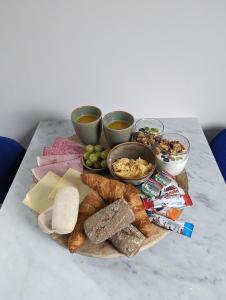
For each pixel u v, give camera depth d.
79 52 0.99
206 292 0.65
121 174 0.81
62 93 1.11
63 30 0.94
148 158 0.86
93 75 1.05
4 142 1.08
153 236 0.73
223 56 0.98
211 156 1.00
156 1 0.87
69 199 0.72
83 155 0.93
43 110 1.17
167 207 0.78
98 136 0.97
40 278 0.68
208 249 0.73
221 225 0.78
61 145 0.99
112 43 0.96
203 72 1.03
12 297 0.65
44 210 0.78
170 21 0.91
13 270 0.70
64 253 0.73
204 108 1.14
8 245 0.75
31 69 1.04
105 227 0.68
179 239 0.75
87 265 0.71
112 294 0.65
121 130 0.88
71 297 0.65
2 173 1.10
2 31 0.94
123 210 0.69
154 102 1.13
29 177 0.95
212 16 0.89
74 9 0.89
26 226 0.79
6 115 1.19
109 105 1.14
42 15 0.91
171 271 0.68
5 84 1.08
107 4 0.88
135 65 1.02
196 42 0.95
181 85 1.07
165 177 0.82
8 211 0.84
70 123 1.17
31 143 1.08
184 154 0.84
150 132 0.97
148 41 0.96
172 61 1.00
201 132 1.10
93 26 0.93
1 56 1.00
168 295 0.64
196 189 0.88
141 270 0.69
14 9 0.89
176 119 1.16
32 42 0.97
